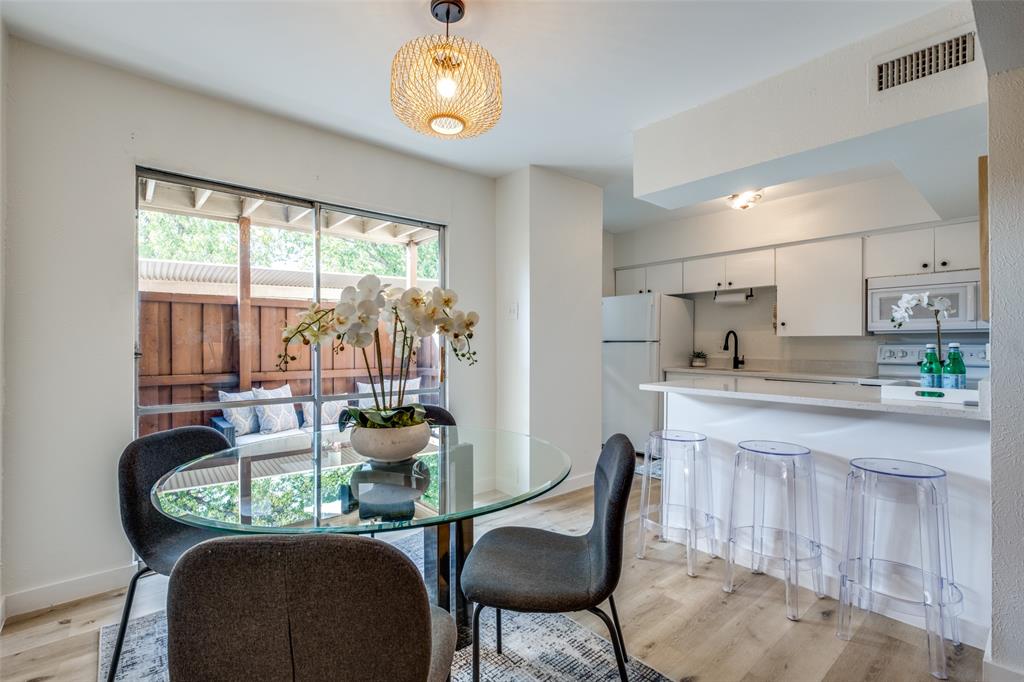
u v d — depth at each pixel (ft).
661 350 15.62
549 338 11.73
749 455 7.80
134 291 7.41
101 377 7.07
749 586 7.31
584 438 12.44
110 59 6.98
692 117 8.52
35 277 6.55
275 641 2.38
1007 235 5.06
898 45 6.30
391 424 5.26
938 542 5.68
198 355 8.25
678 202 9.92
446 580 5.78
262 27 6.30
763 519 7.87
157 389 7.82
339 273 9.91
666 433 9.12
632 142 10.02
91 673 5.29
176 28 6.30
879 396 7.12
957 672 5.32
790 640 5.94
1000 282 5.09
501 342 12.11
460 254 11.59
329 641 2.40
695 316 17.33
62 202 6.77
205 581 2.32
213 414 8.38
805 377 13.23
